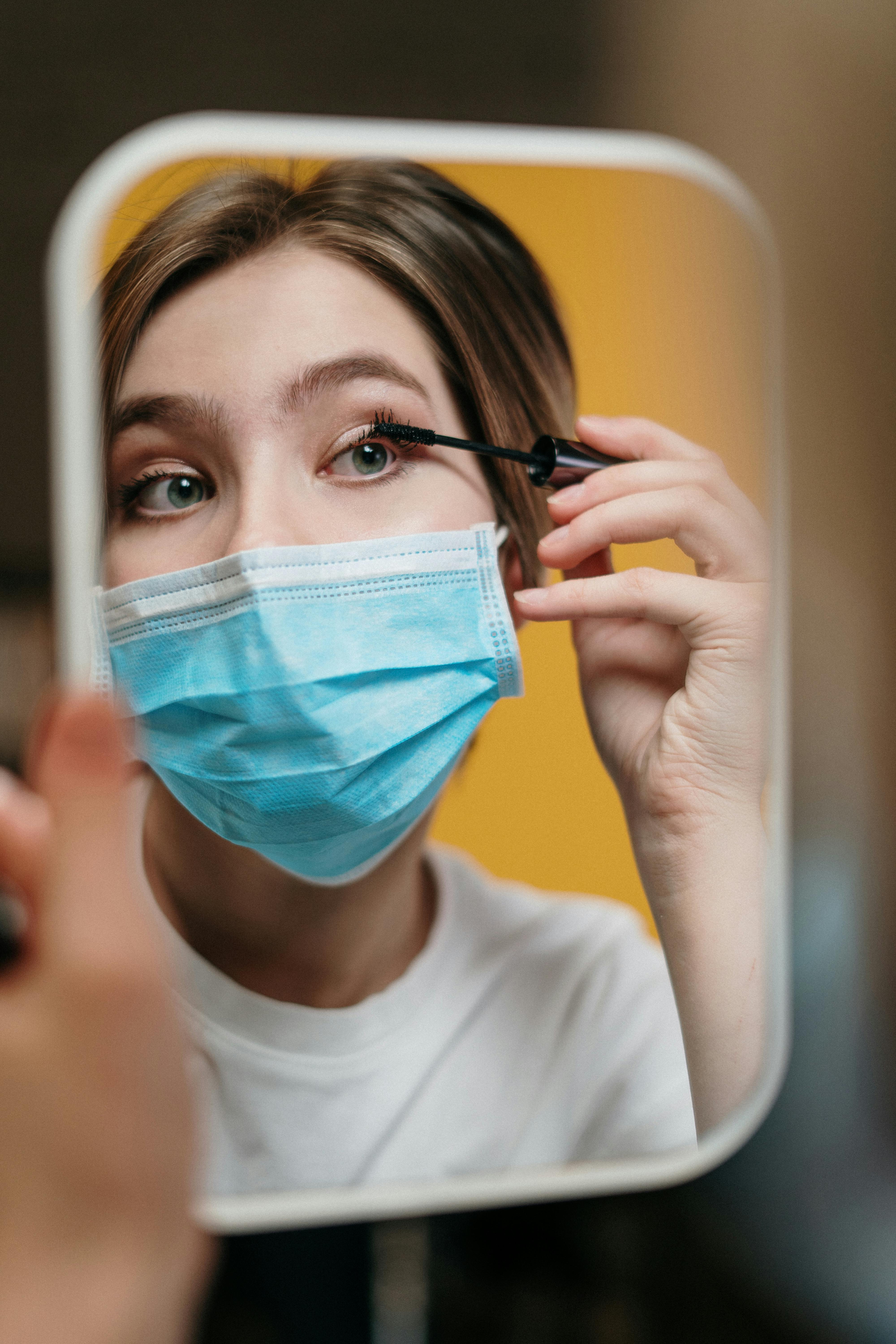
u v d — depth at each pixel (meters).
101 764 0.32
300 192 0.63
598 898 0.78
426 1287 0.68
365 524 0.61
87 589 0.57
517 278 0.72
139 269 0.61
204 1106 0.67
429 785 0.62
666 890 0.61
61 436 0.57
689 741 0.61
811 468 0.83
